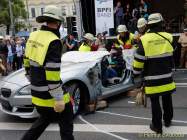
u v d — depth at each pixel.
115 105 8.15
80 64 7.66
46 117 4.69
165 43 5.76
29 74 4.86
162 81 5.79
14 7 49.59
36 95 4.61
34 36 4.61
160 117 5.96
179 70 12.74
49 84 4.33
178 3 17.22
